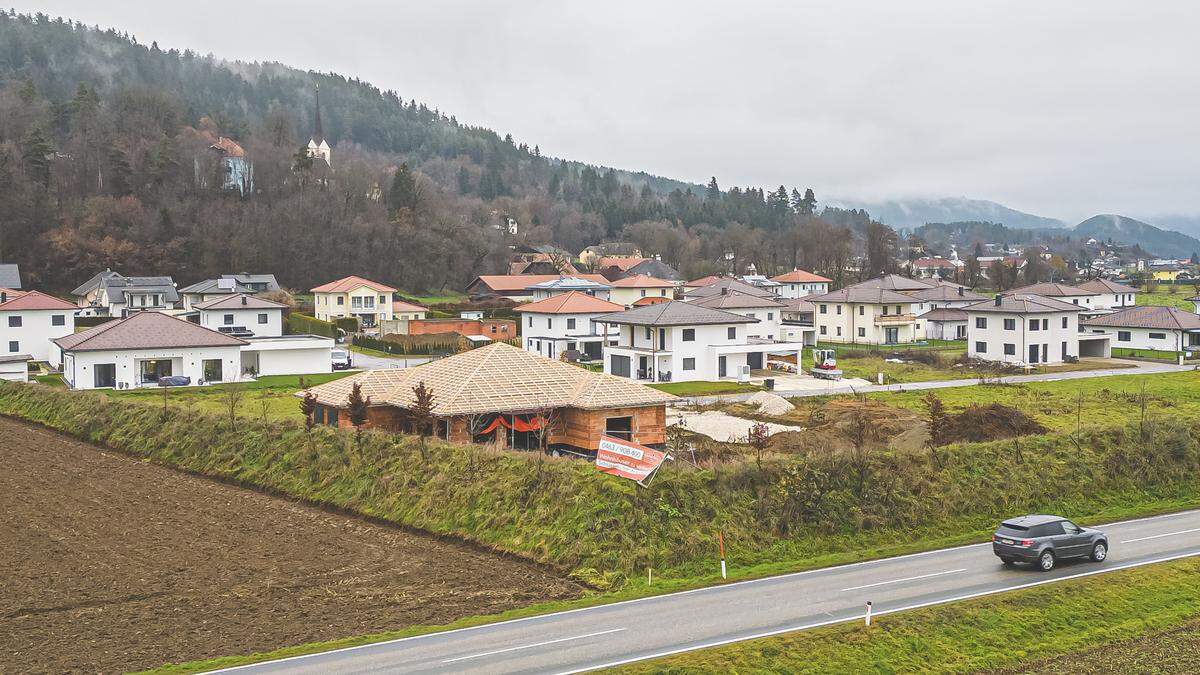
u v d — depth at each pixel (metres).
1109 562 32.56
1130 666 25.62
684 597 28.95
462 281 180.00
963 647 25.84
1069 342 92.75
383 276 168.12
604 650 24.19
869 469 39.19
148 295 128.50
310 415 46.78
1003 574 31.19
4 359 76.56
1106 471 43.62
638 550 32.38
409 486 39.34
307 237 164.62
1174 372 82.31
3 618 27.19
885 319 109.25
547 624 26.41
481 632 25.77
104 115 187.00
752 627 25.92
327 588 29.97
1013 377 80.81
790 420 59.44
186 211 160.25
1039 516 32.94
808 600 28.41
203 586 30.03
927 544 35.47
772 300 99.19
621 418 46.91
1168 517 39.72
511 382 47.28
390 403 47.78
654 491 35.12
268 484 43.41
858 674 24.02
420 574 31.50
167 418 52.88
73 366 70.75
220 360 75.75
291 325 119.38
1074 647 26.56
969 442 45.78
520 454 39.53
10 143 160.50
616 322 82.25
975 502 39.69
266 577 31.02
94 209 151.88
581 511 34.19
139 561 32.59
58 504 40.19
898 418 58.91
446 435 44.94
